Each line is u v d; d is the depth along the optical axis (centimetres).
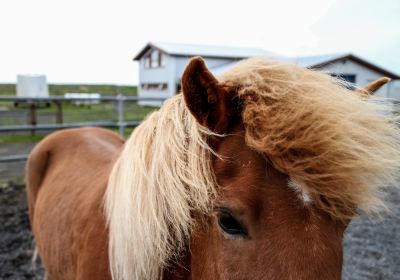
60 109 1028
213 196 120
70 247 186
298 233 102
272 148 106
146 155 140
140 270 135
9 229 441
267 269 102
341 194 104
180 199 125
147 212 133
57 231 203
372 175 109
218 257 114
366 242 427
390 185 118
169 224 133
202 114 120
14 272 347
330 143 103
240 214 107
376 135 112
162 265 135
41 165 267
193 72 112
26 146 875
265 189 107
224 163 118
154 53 2516
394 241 429
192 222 127
